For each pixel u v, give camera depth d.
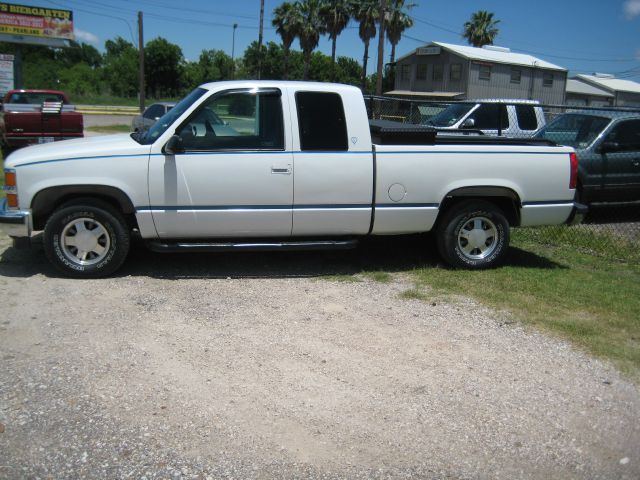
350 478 3.14
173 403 3.78
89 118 34.41
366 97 8.86
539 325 5.21
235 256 7.08
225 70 75.31
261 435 3.48
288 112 5.99
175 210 5.88
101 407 3.69
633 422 3.77
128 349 4.49
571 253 7.89
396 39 48.84
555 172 6.62
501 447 3.46
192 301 5.53
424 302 5.71
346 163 6.09
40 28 34.16
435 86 41.19
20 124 12.17
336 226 6.25
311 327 5.04
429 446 3.44
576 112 10.51
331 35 50.31
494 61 39.66
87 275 5.98
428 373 4.30
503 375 4.30
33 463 3.14
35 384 3.92
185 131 5.88
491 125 11.61
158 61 72.31
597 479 3.23
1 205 5.96
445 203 6.64
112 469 3.12
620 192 9.91
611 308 5.64
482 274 6.61
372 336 4.90
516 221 6.80
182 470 3.14
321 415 3.71
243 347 4.61
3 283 5.78
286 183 5.99
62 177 5.68
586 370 4.42
